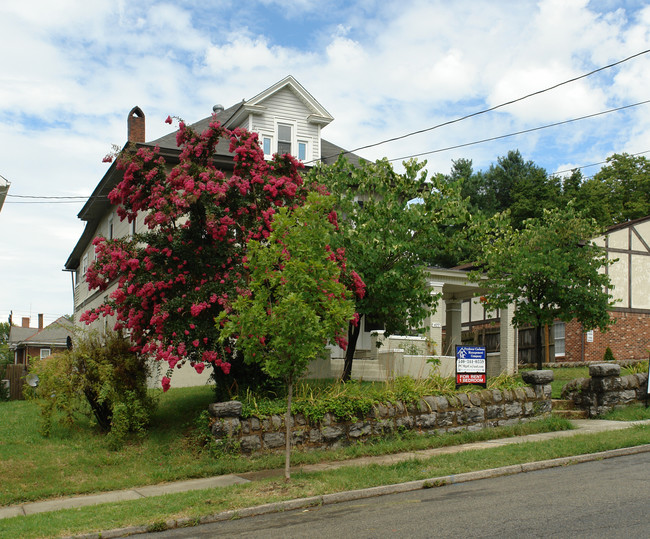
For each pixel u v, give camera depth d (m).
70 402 12.10
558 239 19.00
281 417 11.16
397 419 12.19
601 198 41.03
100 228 27.23
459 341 24.58
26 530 7.14
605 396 14.36
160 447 11.30
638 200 41.62
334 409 11.58
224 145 20.95
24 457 10.87
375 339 20.14
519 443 11.13
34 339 45.59
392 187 15.88
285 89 22.33
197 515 7.51
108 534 7.05
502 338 22.47
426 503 7.71
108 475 10.09
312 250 9.02
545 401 14.16
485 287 20.61
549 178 42.75
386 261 15.04
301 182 13.41
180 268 12.05
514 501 7.51
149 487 9.50
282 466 10.38
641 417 13.84
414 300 15.34
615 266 26.88
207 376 18.39
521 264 18.55
